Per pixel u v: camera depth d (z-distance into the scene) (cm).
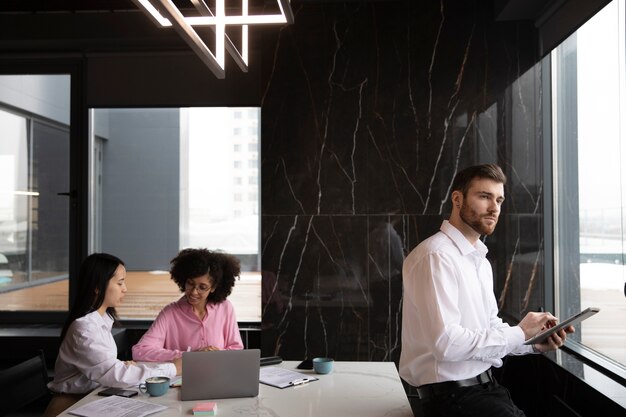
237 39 450
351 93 416
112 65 459
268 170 418
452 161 409
